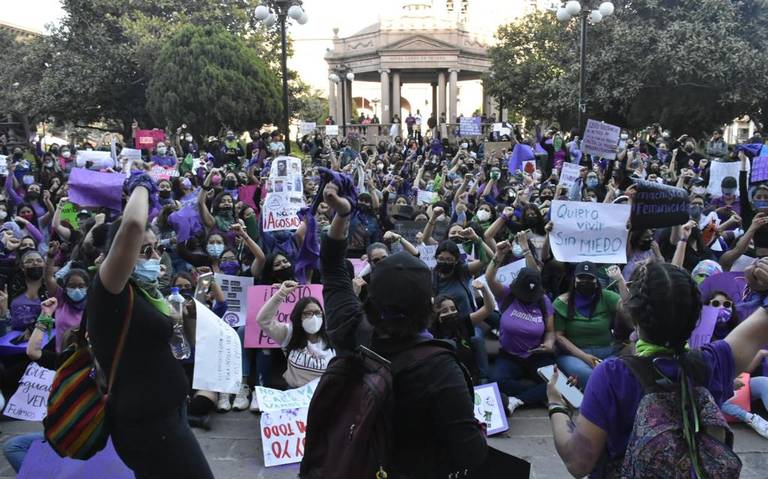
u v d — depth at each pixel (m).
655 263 2.45
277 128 35.66
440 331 5.91
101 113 38.22
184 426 2.99
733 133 49.06
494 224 7.80
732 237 8.73
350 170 13.27
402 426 2.20
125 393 2.82
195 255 8.04
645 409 2.23
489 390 5.70
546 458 5.09
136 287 2.88
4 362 6.20
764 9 26.55
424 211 12.34
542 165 17.89
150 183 2.74
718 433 2.26
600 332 6.15
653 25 26.97
